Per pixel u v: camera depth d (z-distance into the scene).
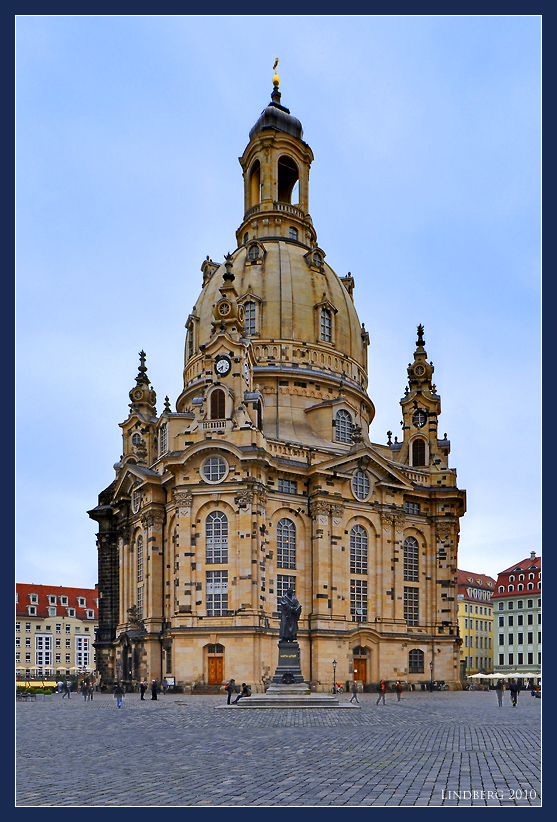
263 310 115.44
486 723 51.16
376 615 102.50
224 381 97.94
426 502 113.81
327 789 25.41
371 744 37.88
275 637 92.44
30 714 63.09
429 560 112.44
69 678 159.62
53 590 186.00
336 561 99.25
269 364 112.69
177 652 90.12
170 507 99.81
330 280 123.50
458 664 110.19
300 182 134.38
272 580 94.62
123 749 36.91
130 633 101.81
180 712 62.59
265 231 128.12
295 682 69.44
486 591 188.50
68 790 25.70
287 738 41.00
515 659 174.75
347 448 109.88
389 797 24.06
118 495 113.69
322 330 118.25
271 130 132.25
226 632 88.38
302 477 100.19
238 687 86.62
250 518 91.00
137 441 121.62
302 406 112.75
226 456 93.31
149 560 100.75
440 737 41.44
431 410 123.38
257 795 24.50
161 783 26.80
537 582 174.88
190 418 109.19
